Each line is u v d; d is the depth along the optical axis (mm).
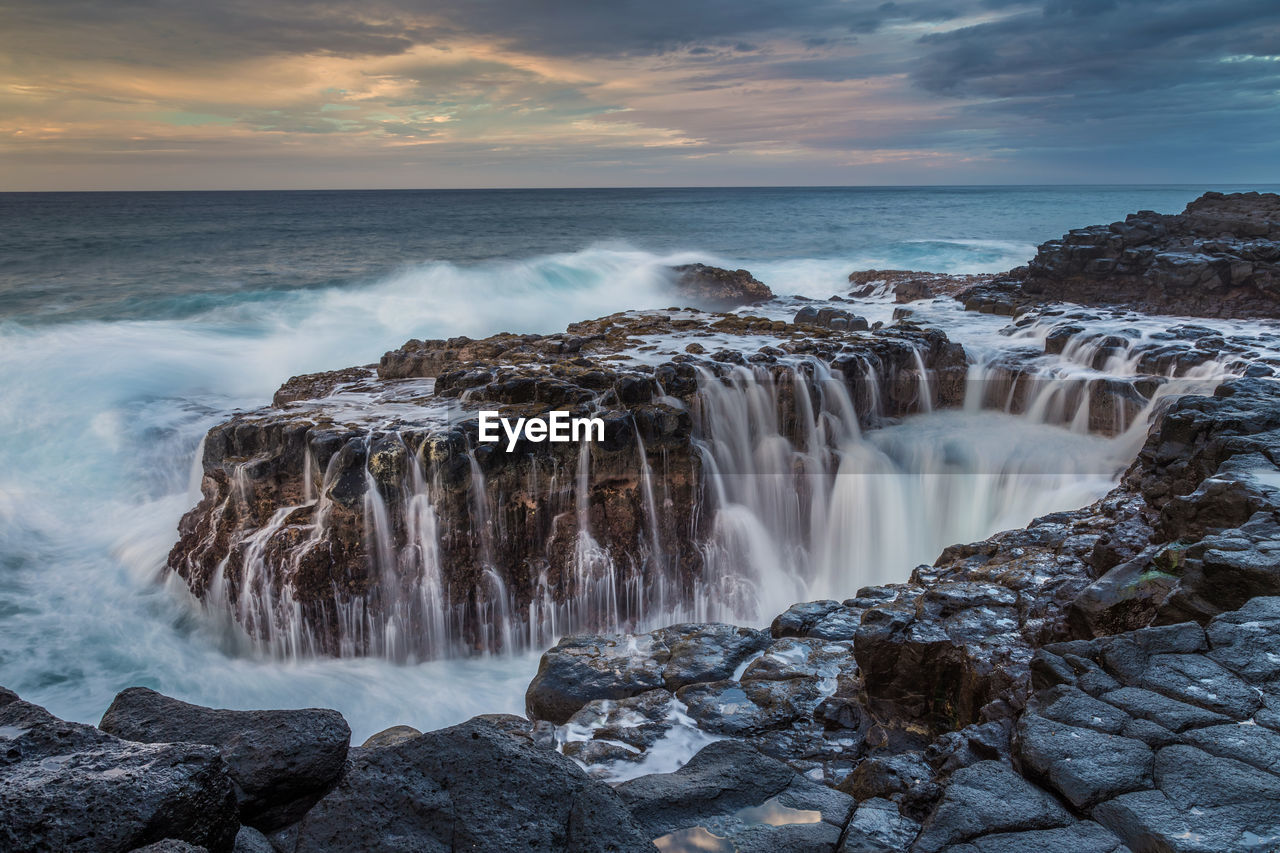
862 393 16875
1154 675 4598
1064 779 3812
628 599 13398
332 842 3230
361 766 3555
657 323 20375
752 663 7336
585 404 13211
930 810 4359
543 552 12891
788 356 16391
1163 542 7344
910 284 31797
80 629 12586
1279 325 20516
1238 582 5465
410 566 12141
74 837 2582
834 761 5957
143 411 20500
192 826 2822
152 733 3578
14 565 14461
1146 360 17672
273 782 3350
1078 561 7895
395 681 11758
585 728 6258
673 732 6219
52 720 3109
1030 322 22625
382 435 12086
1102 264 25281
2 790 2660
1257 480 7195
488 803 3420
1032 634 6535
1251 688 4426
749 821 4066
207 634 12727
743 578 14547
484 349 17344
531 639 12859
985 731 4750
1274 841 3334
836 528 15703
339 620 12094
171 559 13555
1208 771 3787
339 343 27375
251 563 12117
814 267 44875
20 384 21719
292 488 12555
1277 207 25891
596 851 3205
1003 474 15383
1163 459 9109
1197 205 28297
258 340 27516
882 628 6703
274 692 11367
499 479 12398
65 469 18031
